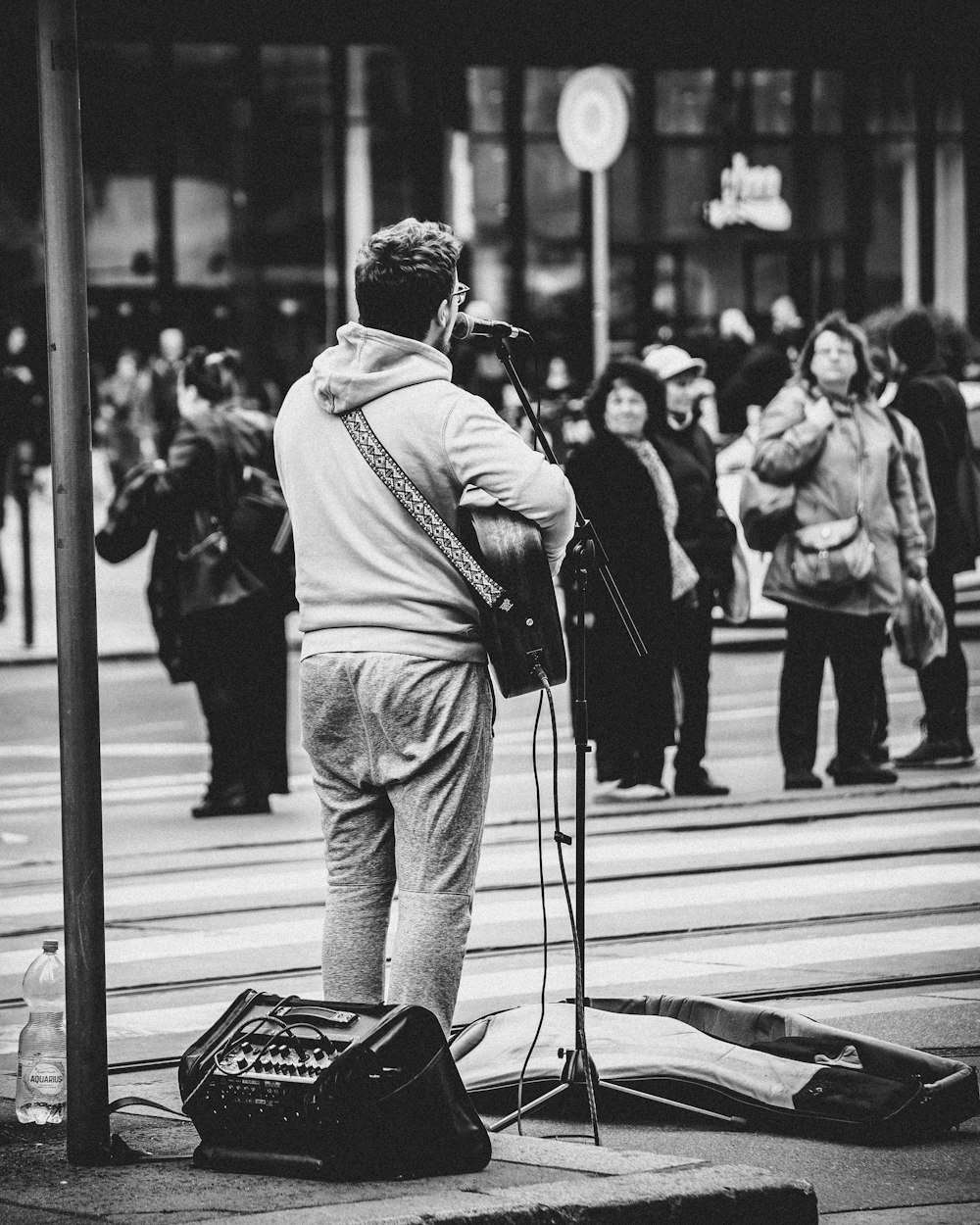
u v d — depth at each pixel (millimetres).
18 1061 9055
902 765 18391
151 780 18766
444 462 7449
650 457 16500
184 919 12883
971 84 51844
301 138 50125
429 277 7535
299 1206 6629
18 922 12820
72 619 7305
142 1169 7250
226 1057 7242
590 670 17000
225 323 50281
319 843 15508
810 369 16938
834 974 11141
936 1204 7430
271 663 16750
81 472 7305
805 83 52250
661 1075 8523
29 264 51844
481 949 11906
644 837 15422
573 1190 6773
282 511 16469
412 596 7469
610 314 52094
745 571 17219
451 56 47281
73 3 7230
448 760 7469
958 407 18234
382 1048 7016
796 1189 6980
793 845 14984
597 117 33156
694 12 46125
